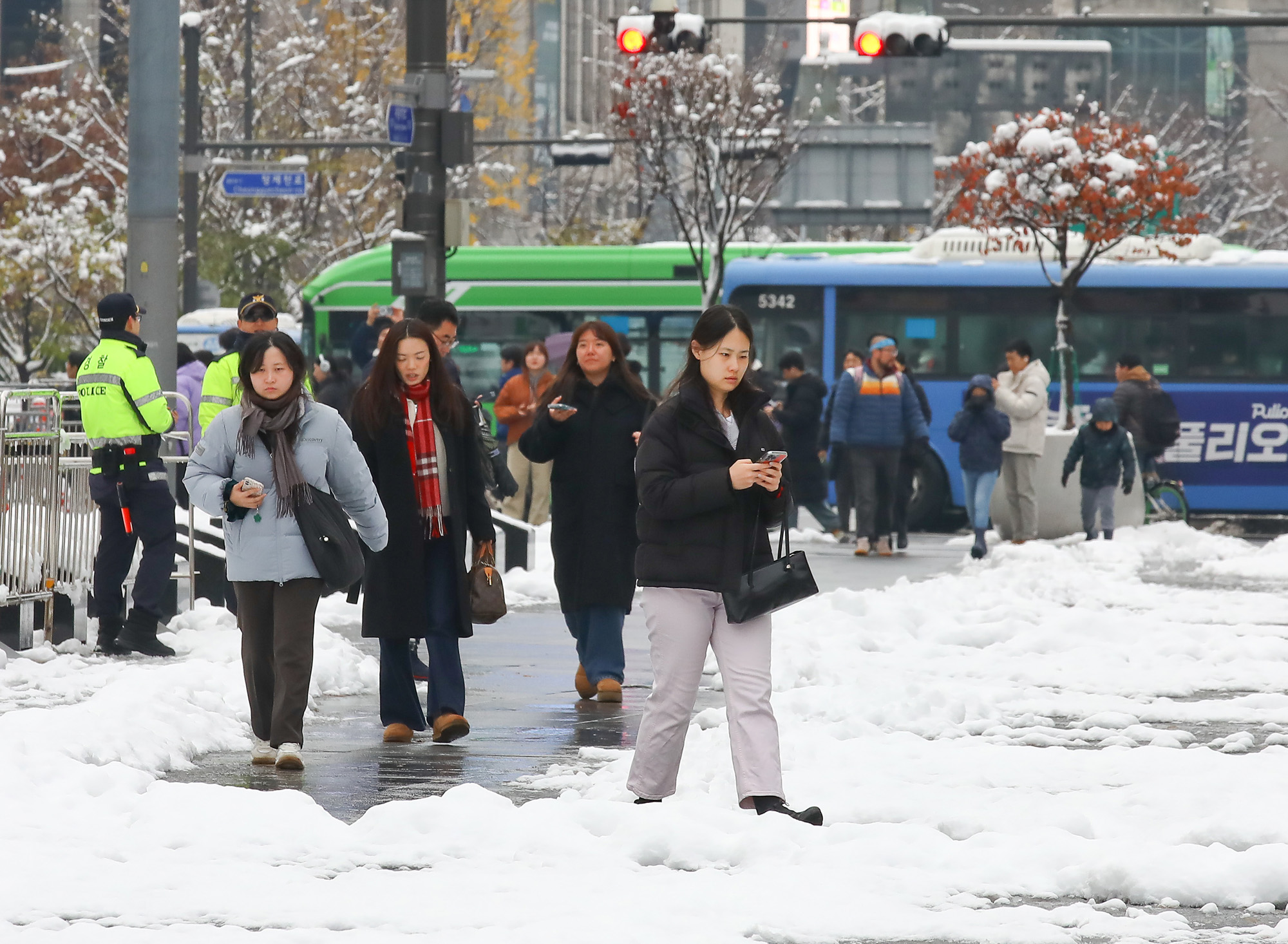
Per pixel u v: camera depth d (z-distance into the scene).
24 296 119.12
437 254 49.81
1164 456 80.38
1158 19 58.50
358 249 128.50
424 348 27.05
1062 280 71.81
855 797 22.30
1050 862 18.59
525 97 165.25
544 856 18.95
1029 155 70.88
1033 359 80.19
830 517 71.56
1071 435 68.50
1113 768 24.45
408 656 27.50
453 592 27.34
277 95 129.75
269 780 23.81
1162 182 70.50
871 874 18.11
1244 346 80.19
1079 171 70.31
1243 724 29.08
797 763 24.88
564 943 15.51
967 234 81.88
